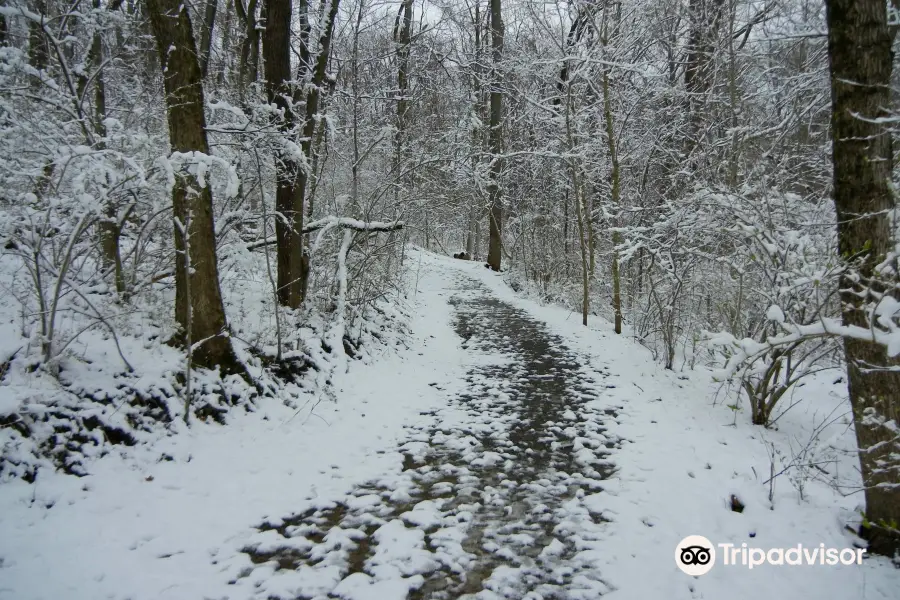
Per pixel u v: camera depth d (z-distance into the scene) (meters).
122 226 6.19
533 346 10.87
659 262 9.21
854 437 6.06
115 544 3.85
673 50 13.30
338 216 9.26
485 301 16.42
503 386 8.32
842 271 4.23
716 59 11.16
